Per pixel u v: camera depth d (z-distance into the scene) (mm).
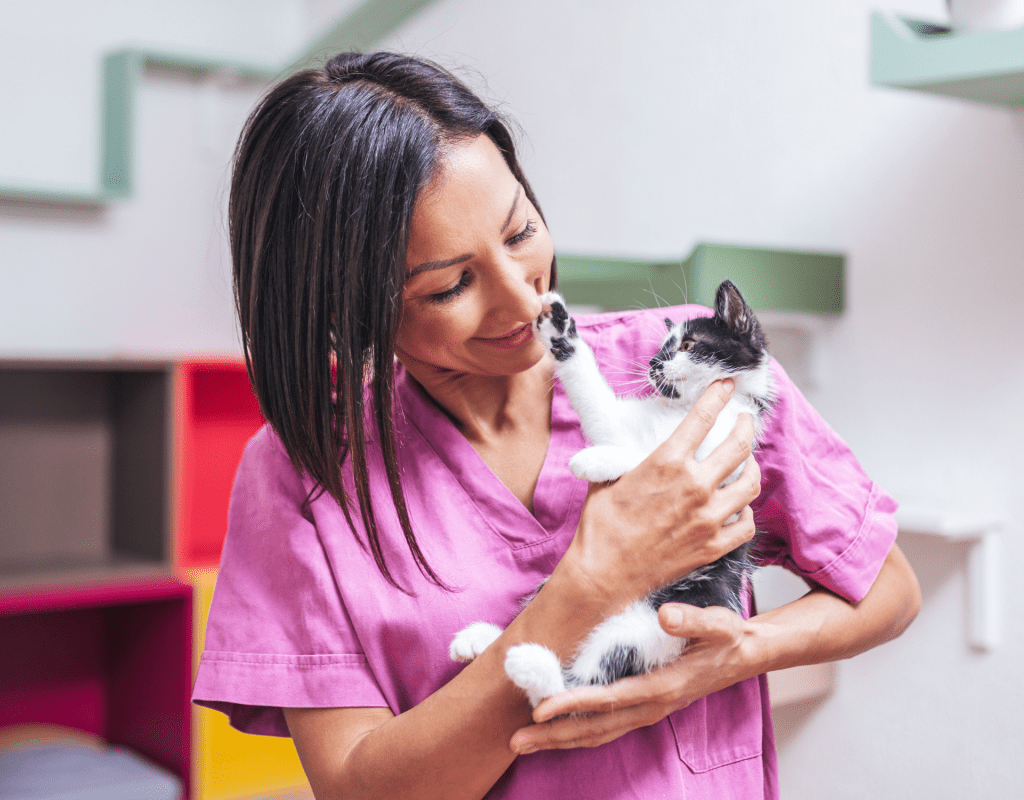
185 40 2416
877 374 1460
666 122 1763
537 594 653
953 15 1126
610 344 835
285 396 697
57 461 2076
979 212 1323
